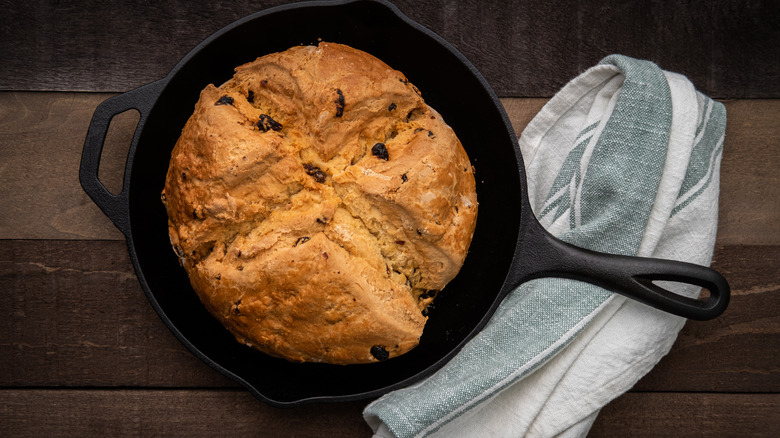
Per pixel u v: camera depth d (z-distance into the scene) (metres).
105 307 0.70
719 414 0.72
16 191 0.69
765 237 0.72
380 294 0.60
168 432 0.70
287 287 0.59
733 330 0.72
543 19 0.71
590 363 0.67
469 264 0.69
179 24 0.70
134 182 0.64
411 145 0.61
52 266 0.69
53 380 0.70
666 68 0.71
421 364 0.68
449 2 0.70
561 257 0.62
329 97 0.60
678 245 0.68
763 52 0.71
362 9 0.64
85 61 0.69
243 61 0.68
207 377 0.70
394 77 0.63
